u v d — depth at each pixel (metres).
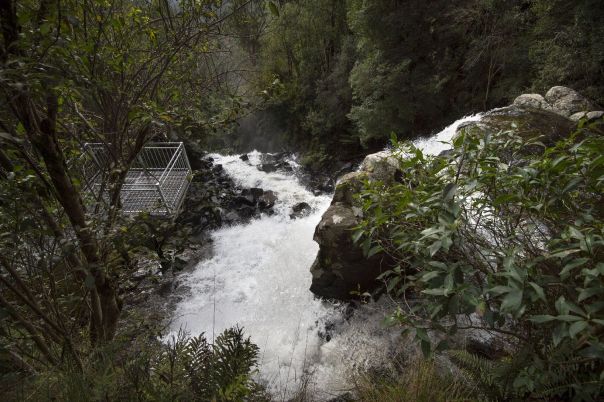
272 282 5.99
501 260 1.77
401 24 10.91
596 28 7.42
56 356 2.49
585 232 1.62
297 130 17.97
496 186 1.96
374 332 3.95
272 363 4.22
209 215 8.07
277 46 16.91
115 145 2.67
